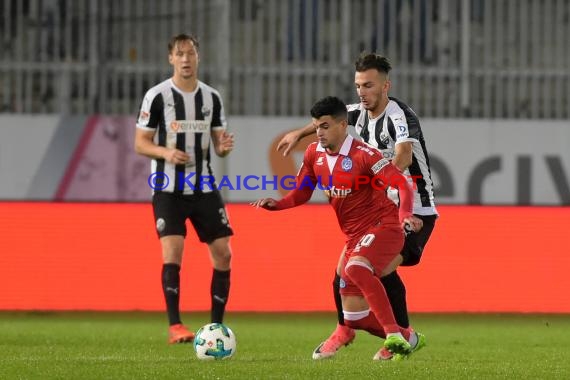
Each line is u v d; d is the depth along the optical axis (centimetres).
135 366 2066
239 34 5141
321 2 5078
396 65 5006
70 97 4922
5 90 4925
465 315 4394
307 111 4959
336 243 4400
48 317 4147
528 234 4400
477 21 5056
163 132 2891
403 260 2347
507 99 4975
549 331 3656
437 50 5059
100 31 4962
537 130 4647
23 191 4581
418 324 3988
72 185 4594
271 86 4978
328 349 2308
